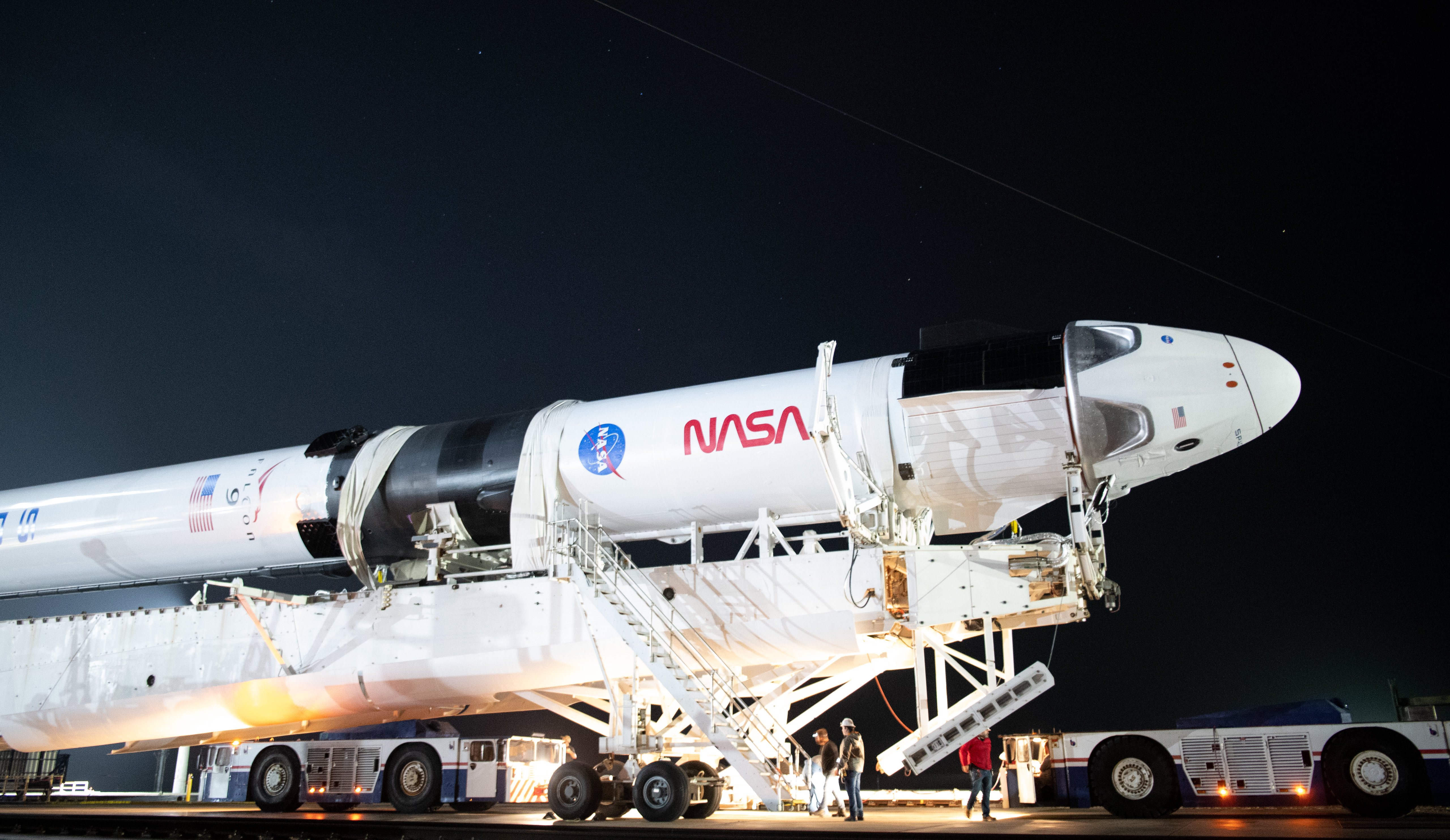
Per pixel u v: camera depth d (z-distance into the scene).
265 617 18.20
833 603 15.09
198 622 18.64
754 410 16.31
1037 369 15.06
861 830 12.23
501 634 16.67
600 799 14.99
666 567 16.20
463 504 17.86
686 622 15.73
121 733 19.00
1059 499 16.19
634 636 15.25
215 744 20.06
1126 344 15.08
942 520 16.98
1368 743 13.55
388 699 17.64
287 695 17.83
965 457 15.35
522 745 17.75
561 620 16.42
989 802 14.01
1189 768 14.16
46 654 19.38
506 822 14.38
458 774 17.02
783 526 17.02
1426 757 13.36
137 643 18.88
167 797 26.67
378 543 18.56
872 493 15.42
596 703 18.00
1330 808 14.10
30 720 19.03
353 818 15.22
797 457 15.93
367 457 18.69
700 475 16.47
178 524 19.70
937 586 14.77
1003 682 15.09
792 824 13.56
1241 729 14.16
